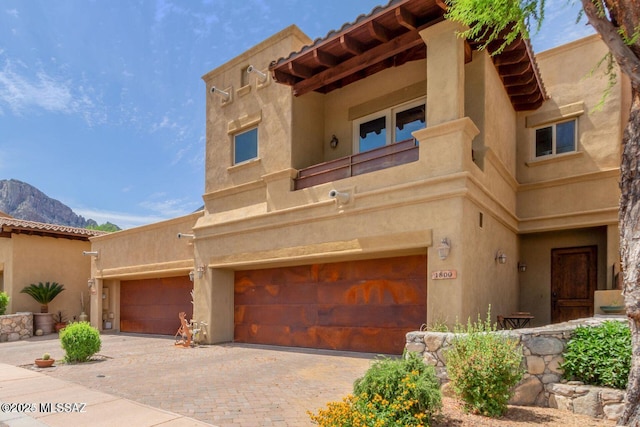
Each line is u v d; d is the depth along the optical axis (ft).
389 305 35.96
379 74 41.75
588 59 40.40
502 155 38.32
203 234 48.11
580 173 39.34
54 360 36.91
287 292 43.60
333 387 26.17
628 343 20.17
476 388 19.36
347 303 38.70
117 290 66.74
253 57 47.01
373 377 18.43
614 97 38.47
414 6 31.14
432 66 32.45
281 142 42.52
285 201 40.47
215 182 49.24
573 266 40.22
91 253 67.36
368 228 33.88
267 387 26.40
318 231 37.37
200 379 29.07
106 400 24.11
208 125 51.34
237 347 43.70
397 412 16.79
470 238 30.14
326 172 38.52
